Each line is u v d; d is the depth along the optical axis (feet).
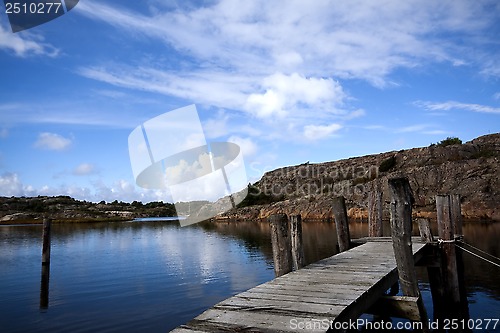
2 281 41.52
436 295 28.50
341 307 13.41
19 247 77.71
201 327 11.85
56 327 25.68
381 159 169.48
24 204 240.32
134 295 34.47
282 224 20.12
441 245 26.89
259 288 16.46
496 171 119.96
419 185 127.13
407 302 15.90
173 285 38.68
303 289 16.15
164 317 27.78
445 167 128.77
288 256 19.90
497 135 162.81
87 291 36.29
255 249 69.67
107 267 50.57
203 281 40.63
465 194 116.16
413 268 15.90
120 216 233.14
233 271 46.55
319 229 106.22
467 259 47.39
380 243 31.76
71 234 114.62
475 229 84.17
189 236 102.68
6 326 25.89
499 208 107.45
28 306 30.86
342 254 25.88
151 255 62.90
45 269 48.60
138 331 24.84
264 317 12.61
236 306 13.87
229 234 106.63
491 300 30.30
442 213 27.02
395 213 16.16
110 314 28.55
